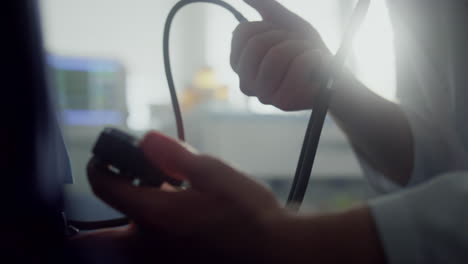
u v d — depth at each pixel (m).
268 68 0.43
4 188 0.20
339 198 2.65
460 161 0.43
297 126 2.58
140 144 0.23
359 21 0.39
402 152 0.48
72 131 2.15
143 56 3.15
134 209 0.21
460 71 0.46
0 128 0.20
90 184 0.23
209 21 3.27
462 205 0.20
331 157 2.67
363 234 0.20
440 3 0.52
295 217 0.21
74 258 0.22
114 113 2.37
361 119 0.48
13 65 0.20
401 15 0.57
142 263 0.22
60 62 2.30
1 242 0.20
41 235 0.21
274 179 2.60
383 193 0.52
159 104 2.68
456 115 0.45
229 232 0.20
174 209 0.21
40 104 0.20
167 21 0.50
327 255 0.20
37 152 0.20
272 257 0.20
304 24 0.50
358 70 2.00
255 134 2.54
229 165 0.21
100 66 2.37
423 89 0.51
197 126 2.49
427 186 0.22
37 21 0.20
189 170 0.21
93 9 3.07
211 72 2.87
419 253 0.20
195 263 0.21
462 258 0.19
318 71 0.42
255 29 0.48
